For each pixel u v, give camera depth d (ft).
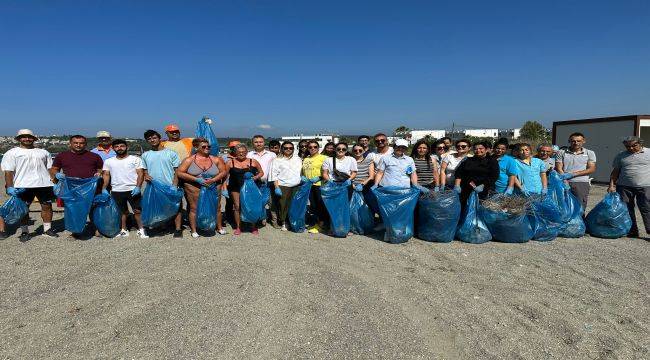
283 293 13.21
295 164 21.70
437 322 11.29
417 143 21.49
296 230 21.50
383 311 11.94
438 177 21.75
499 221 18.93
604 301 12.63
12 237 20.22
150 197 19.39
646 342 10.26
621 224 19.92
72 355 9.67
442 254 17.53
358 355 9.66
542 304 12.44
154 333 10.66
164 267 15.72
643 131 54.08
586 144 50.52
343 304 12.40
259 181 21.57
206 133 26.25
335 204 20.31
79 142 19.85
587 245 18.98
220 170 20.57
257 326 11.01
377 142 21.35
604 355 9.70
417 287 13.80
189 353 9.72
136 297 12.89
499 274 15.03
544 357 9.62
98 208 19.72
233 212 22.43
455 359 9.53
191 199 20.13
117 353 9.74
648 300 12.70
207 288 13.60
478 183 19.77
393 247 18.65
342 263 16.31
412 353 9.76
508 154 21.99
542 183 20.71
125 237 20.25
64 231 21.57
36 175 19.47
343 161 21.09
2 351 9.84
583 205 21.89
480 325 11.13
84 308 12.14
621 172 20.70
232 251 17.88
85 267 15.78
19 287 13.82
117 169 19.88
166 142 24.30
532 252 17.79
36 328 10.96
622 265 16.05
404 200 19.13
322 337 10.46
